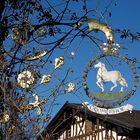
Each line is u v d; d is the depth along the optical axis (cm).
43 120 470
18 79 485
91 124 2503
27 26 534
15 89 481
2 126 459
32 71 498
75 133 2630
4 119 460
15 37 527
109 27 540
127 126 2173
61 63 498
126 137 2252
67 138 2719
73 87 496
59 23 578
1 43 543
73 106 2433
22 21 537
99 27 540
